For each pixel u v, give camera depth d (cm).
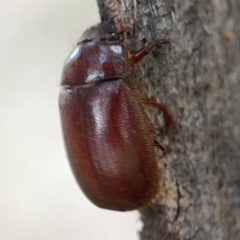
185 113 6
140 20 6
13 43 12
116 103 6
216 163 6
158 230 6
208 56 6
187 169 6
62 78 6
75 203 11
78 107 6
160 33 6
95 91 6
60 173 11
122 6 6
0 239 10
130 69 6
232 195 6
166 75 6
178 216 6
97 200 6
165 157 6
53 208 11
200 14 6
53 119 11
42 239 10
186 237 6
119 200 6
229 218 6
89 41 6
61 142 11
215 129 6
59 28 11
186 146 6
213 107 6
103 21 6
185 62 6
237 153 6
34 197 11
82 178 6
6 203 11
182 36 6
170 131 6
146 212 6
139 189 6
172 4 6
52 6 12
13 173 11
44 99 11
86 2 11
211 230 6
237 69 6
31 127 11
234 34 6
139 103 6
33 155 11
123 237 10
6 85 11
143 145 6
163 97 6
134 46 6
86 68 6
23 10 12
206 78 6
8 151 11
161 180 6
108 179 6
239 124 6
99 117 6
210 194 6
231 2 6
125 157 6
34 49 11
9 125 11
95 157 6
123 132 6
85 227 10
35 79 11
